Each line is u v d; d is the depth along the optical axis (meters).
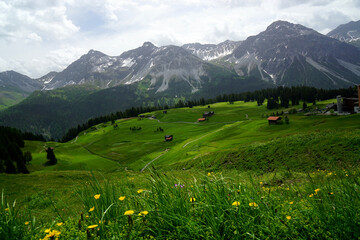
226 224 2.47
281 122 102.50
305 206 3.08
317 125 79.19
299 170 28.31
